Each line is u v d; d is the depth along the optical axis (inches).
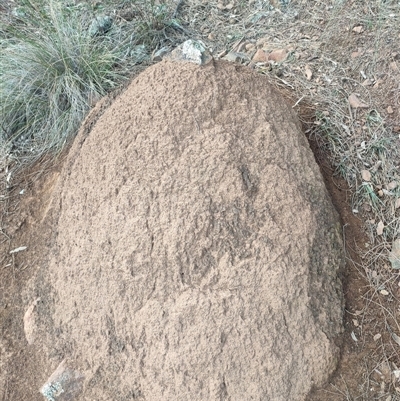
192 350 41.0
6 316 49.8
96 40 70.6
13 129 63.7
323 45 62.9
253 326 41.2
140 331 42.4
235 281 41.8
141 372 42.3
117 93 55.3
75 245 46.3
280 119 47.6
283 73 61.7
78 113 61.1
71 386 43.9
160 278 42.4
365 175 52.1
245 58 65.7
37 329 47.4
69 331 45.7
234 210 42.9
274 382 41.1
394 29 59.4
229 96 46.2
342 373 43.5
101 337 43.8
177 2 76.2
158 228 42.7
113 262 43.6
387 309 46.6
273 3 71.5
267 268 42.0
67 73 63.5
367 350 44.7
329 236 46.3
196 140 44.1
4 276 52.0
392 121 54.2
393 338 45.4
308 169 46.8
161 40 71.7
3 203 57.7
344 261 47.4
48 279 48.6
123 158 45.0
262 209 43.5
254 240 42.7
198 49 47.3
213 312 41.2
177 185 43.1
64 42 65.6
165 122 44.6
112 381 43.3
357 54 59.9
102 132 47.6
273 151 45.4
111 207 44.4
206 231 42.4
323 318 43.4
